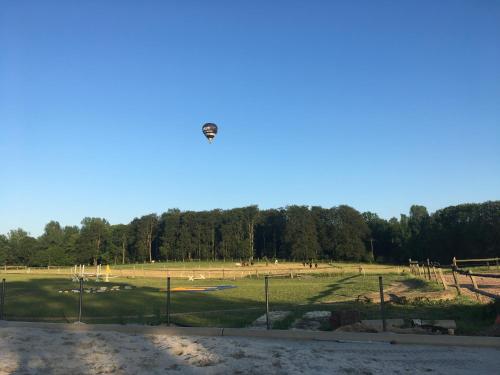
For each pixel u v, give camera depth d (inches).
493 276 617.6
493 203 4190.5
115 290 1401.3
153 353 388.2
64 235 6254.9
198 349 396.8
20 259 5723.4
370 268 3225.9
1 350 406.6
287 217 5841.5
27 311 794.2
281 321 551.8
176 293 1238.3
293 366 336.5
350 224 5433.1
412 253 4726.9
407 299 741.3
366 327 459.5
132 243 5974.4
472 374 311.9
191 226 5984.3
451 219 4456.2
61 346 419.8
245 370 329.4
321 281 1722.4
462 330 454.3
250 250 5708.7
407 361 347.3
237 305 859.4
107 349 405.7
